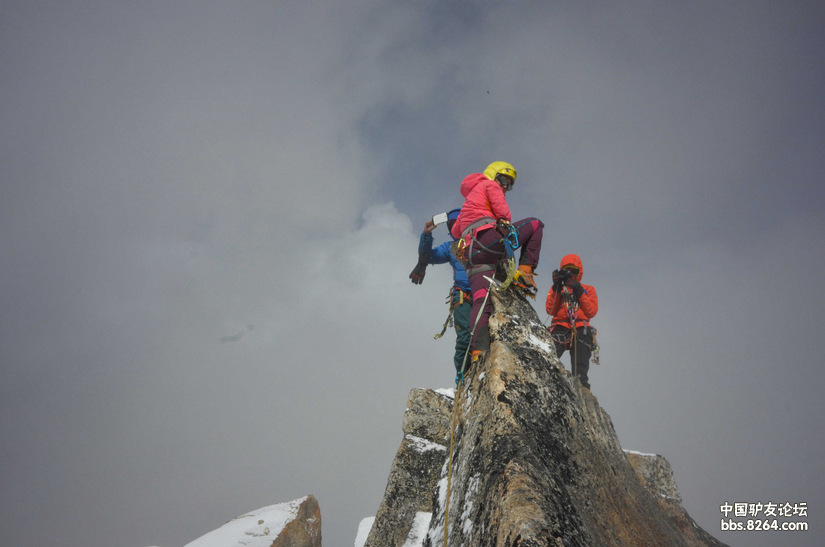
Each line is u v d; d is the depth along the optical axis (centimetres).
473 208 418
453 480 331
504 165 437
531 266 421
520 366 331
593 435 341
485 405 317
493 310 389
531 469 246
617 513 295
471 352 390
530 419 300
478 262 409
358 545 632
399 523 523
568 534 212
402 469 546
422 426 577
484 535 226
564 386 340
